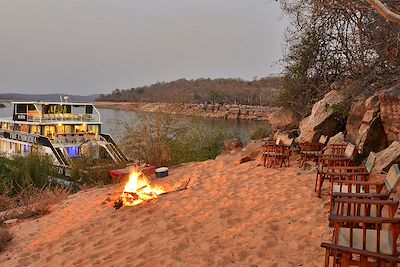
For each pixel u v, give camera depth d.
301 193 8.43
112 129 16.73
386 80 11.11
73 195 12.79
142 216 8.66
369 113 10.11
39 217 10.77
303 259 5.59
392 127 9.62
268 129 18.83
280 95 15.29
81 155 22.27
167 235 7.45
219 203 8.70
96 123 28.20
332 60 13.92
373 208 5.62
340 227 4.59
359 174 6.62
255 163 11.93
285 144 11.61
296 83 14.73
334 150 10.28
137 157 15.37
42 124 26.23
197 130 17.19
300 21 13.82
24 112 28.72
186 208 8.75
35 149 20.77
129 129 15.66
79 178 17.08
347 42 13.16
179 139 16.23
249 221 7.43
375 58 12.02
